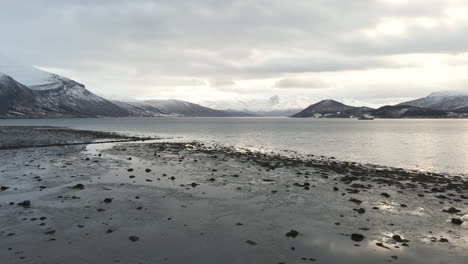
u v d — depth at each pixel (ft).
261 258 34.55
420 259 34.73
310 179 78.69
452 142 213.87
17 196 57.62
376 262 33.88
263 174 84.69
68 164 95.91
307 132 344.28
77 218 46.24
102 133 275.59
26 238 38.60
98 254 34.71
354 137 263.08
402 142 213.66
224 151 147.23
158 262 33.17
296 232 41.63
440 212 52.11
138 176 78.38
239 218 47.73
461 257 35.29
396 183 75.82
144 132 331.36
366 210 52.75
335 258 34.73
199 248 36.83
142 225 43.91
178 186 67.97
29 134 245.45
